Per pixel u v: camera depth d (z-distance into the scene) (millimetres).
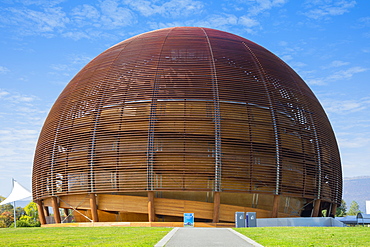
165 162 35875
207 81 39219
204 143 36531
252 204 37875
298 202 41469
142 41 45344
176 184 35500
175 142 36344
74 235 22000
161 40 44438
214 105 37875
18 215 109250
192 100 37906
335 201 43750
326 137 43656
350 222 64500
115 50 45844
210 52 42156
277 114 39625
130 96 38719
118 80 40469
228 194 37156
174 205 35969
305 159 40000
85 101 40688
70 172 38406
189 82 39000
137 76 40062
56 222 39969
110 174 36500
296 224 34000
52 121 42781
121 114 37938
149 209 35438
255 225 29953
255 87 40219
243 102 38844
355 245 15211
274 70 43531
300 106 42500
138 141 36594
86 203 37844
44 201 42812
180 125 36844
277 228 26578
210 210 36031
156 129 36719
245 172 36406
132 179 35906
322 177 41312
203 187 35594
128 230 25906
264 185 36844
